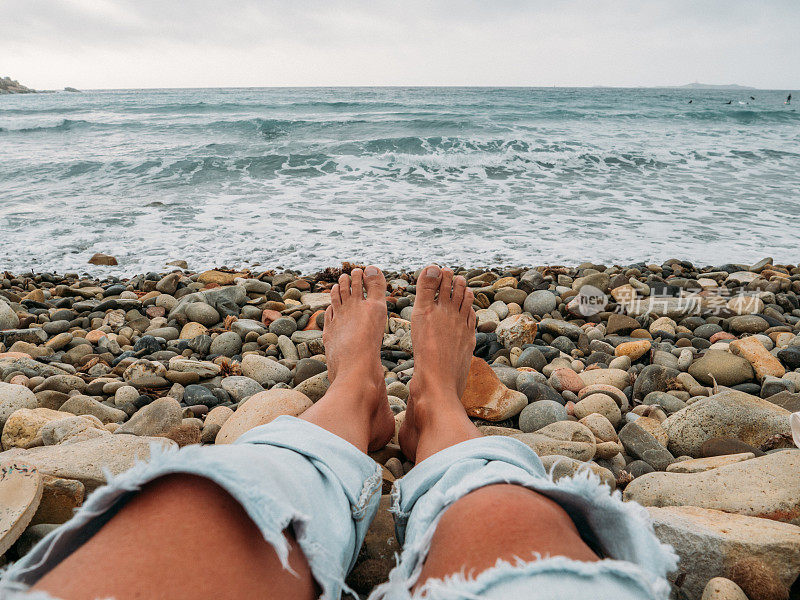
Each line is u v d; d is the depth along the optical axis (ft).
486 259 16.52
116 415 6.97
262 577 1.93
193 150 36.01
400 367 8.55
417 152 35.70
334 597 2.42
